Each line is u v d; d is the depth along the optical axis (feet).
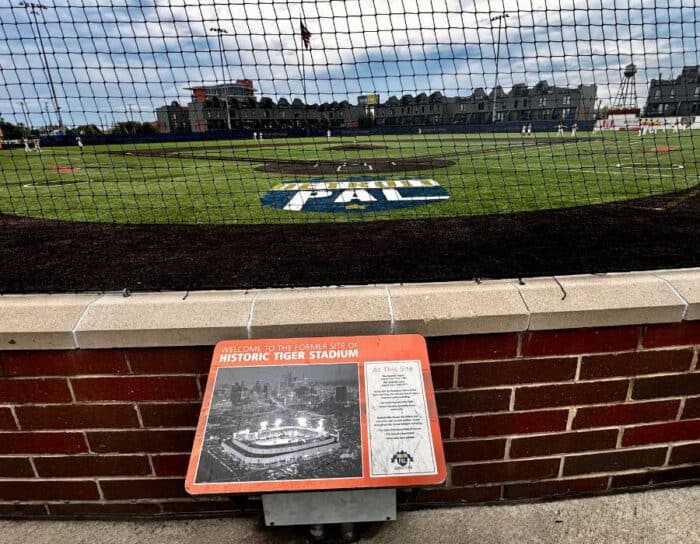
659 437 6.09
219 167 54.95
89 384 5.41
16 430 5.61
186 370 5.37
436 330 5.24
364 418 4.65
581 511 6.05
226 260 16.38
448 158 57.72
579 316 5.28
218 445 4.51
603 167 44.19
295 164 55.98
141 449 5.74
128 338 5.16
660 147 61.41
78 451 5.74
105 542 5.77
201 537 5.81
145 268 15.83
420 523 5.90
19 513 6.09
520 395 5.67
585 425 5.90
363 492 4.91
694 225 20.27
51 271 15.75
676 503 6.13
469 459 5.95
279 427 4.60
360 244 17.93
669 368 5.73
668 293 5.48
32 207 29.81
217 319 5.20
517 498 6.23
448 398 5.62
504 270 14.67
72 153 72.69
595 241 17.90
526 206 25.50
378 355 4.99
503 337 5.40
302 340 5.10
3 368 5.31
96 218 24.71
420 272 14.79
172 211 26.66
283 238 19.16
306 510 4.99
